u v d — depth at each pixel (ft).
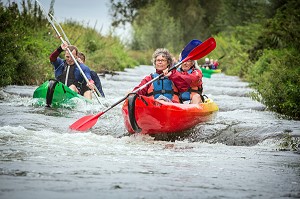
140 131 30.32
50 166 20.94
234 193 17.89
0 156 22.67
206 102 36.96
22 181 18.07
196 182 19.33
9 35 58.08
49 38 77.15
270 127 33.68
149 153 25.90
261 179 20.51
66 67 45.27
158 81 35.32
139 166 21.97
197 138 32.53
